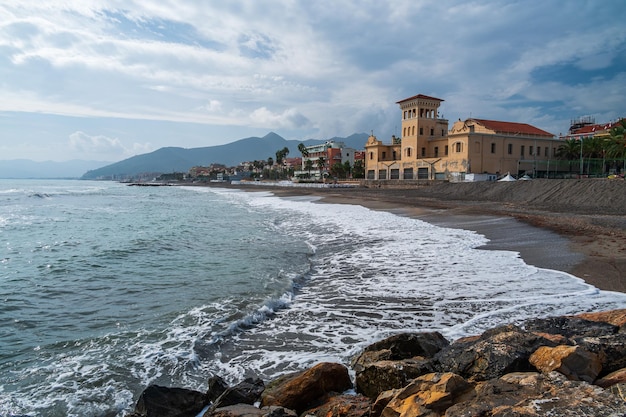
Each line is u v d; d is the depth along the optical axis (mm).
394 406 4137
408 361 5523
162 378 6816
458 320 8664
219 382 6156
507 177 56500
